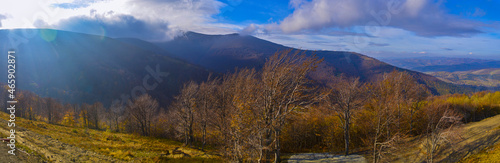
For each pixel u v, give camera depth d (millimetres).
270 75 25766
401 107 38031
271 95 25219
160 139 57375
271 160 33906
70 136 43469
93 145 37938
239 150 22844
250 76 30828
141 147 41406
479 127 35562
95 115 87750
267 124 23891
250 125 23750
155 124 68688
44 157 23625
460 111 52656
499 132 30734
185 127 47406
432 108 40656
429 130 39188
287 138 45844
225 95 35125
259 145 22656
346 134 37500
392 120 35750
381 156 27812
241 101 25438
